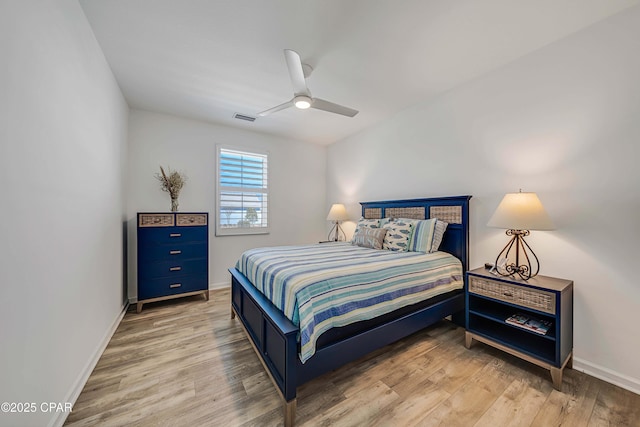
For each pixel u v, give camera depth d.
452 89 2.68
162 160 3.35
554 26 1.76
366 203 3.77
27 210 1.06
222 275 3.82
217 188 3.73
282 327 1.36
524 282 1.81
